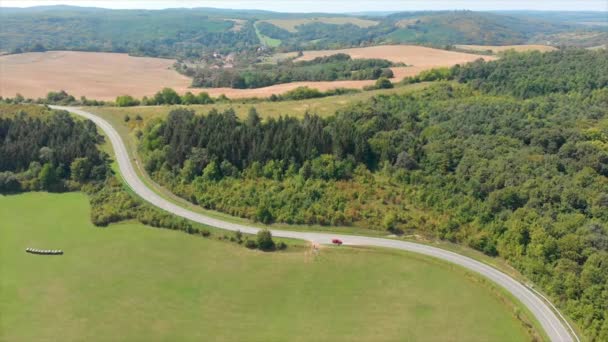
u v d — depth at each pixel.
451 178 113.31
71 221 109.25
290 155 120.69
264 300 84.00
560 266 85.00
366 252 98.38
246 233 104.69
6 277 88.69
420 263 94.81
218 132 126.88
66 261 94.25
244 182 117.31
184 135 127.00
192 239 103.25
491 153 120.75
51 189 122.88
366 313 80.81
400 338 75.06
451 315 80.19
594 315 75.31
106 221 108.25
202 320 78.81
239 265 94.38
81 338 74.12
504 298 83.69
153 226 107.88
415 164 119.75
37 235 103.12
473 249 98.38
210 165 119.31
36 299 82.88
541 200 101.25
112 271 91.31
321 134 124.06
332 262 95.38
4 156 125.62
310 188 112.75
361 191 113.06
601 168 116.12
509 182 106.69
